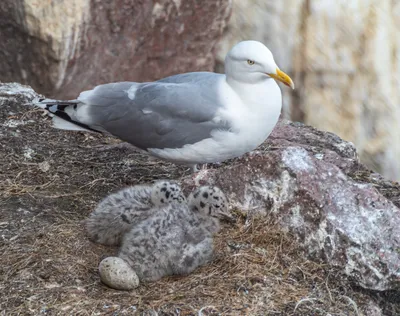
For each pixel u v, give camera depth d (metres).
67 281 9.45
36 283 9.37
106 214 10.22
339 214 9.93
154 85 11.43
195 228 9.80
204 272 9.67
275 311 8.98
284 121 14.88
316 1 19.47
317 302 9.22
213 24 19.11
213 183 10.97
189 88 11.20
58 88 17.84
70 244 10.20
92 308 8.97
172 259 9.55
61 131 13.61
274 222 10.29
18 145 12.91
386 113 20.14
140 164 12.86
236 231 10.33
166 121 11.18
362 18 19.56
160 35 18.53
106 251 10.18
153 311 8.89
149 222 9.73
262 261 9.79
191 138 11.12
